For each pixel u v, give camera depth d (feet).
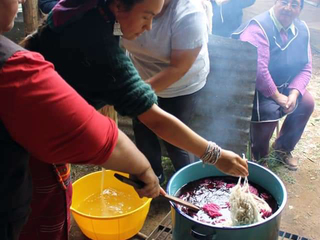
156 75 5.30
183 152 6.76
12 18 2.50
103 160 2.58
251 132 7.98
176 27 5.08
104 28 3.03
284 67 7.68
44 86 2.25
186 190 4.57
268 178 4.48
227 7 9.61
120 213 6.23
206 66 6.27
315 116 10.22
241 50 6.89
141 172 2.98
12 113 2.25
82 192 6.40
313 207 7.02
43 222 3.92
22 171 2.68
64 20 3.02
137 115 3.18
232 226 3.70
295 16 7.25
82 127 2.37
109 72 3.04
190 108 6.41
